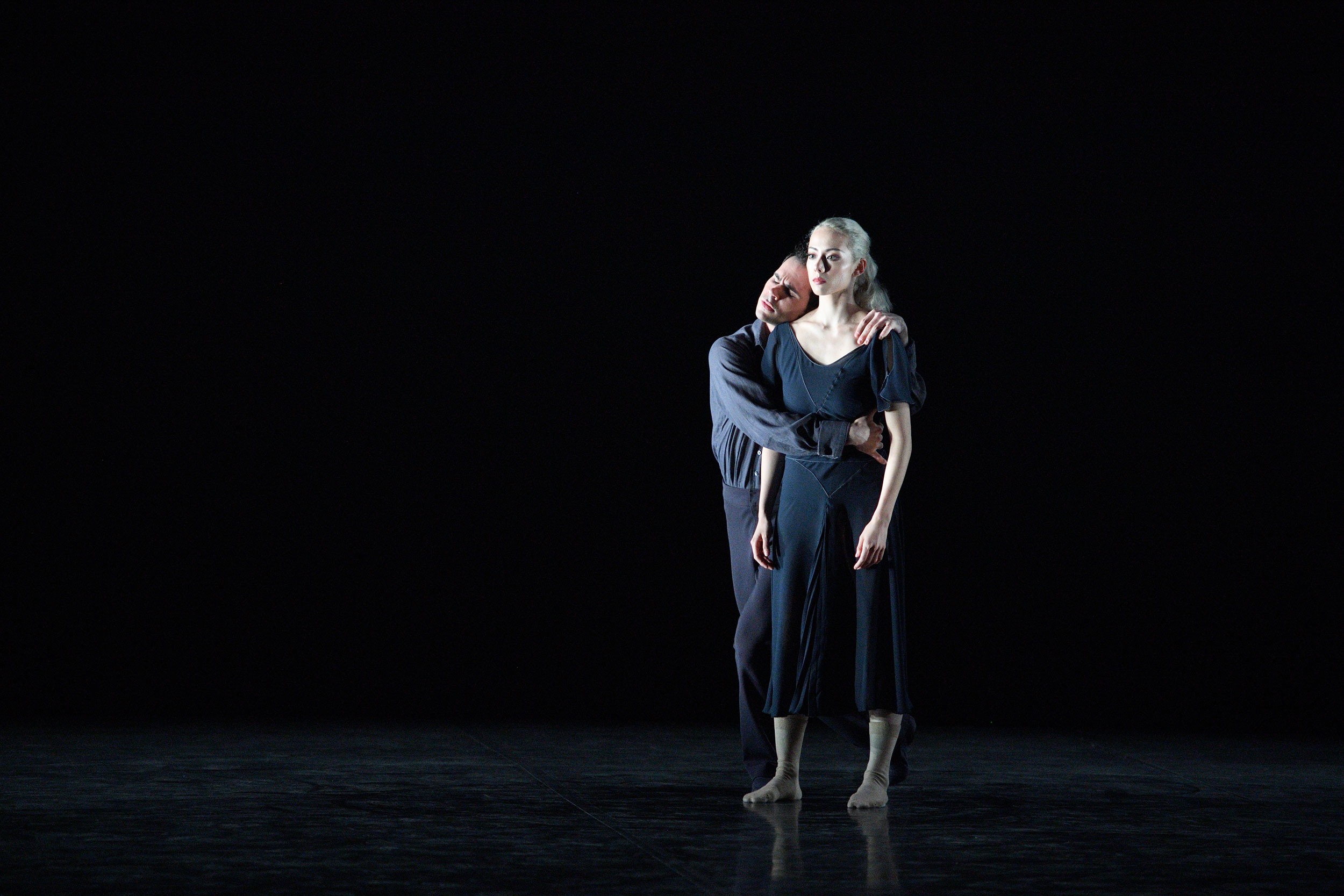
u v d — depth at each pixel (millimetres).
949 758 7297
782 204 13086
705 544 13164
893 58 12953
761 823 4797
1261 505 12836
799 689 5316
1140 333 12945
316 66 12773
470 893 3559
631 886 3672
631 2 12914
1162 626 12883
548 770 6398
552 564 13102
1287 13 12531
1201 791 5973
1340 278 12695
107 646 12539
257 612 12758
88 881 3660
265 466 12805
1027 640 12938
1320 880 3896
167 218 12672
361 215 12914
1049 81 12875
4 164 12422
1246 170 12750
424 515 13000
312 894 3527
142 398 12641
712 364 5699
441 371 13031
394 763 6586
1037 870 3975
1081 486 13000
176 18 12555
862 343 5352
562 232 13094
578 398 13156
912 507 13055
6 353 12469
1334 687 12648
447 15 12844
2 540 12422
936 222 13039
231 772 6109
